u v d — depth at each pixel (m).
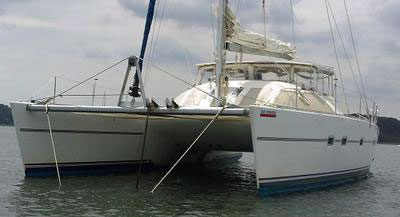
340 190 10.05
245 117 8.38
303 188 9.14
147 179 10.08
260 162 7.66
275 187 8.20
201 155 14.30
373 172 16.53
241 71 11.59
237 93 9.96
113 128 10.05
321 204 8.00
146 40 9.05
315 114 8.95
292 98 9.87
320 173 9.61
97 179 9.56
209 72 12.35
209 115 8.07
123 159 10.74
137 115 9.13
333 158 10.04
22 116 8.88
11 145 25.02
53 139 9.27
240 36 9.52
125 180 9.66
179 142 12.19
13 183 8.67
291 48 10.87
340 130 10.09
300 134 8.53
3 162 13.59
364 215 7.44
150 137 11.11
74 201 7.24
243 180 11.15
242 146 12.08
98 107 8.51
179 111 8.16
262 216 6.71
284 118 8.03
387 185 11.77
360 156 11.97
